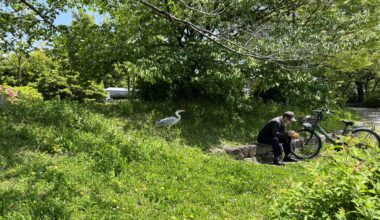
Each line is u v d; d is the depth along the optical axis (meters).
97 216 4.56
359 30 12.85
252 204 5.58
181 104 11.52
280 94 14.01
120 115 9.98
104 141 7.05
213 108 11.41
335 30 12.40
